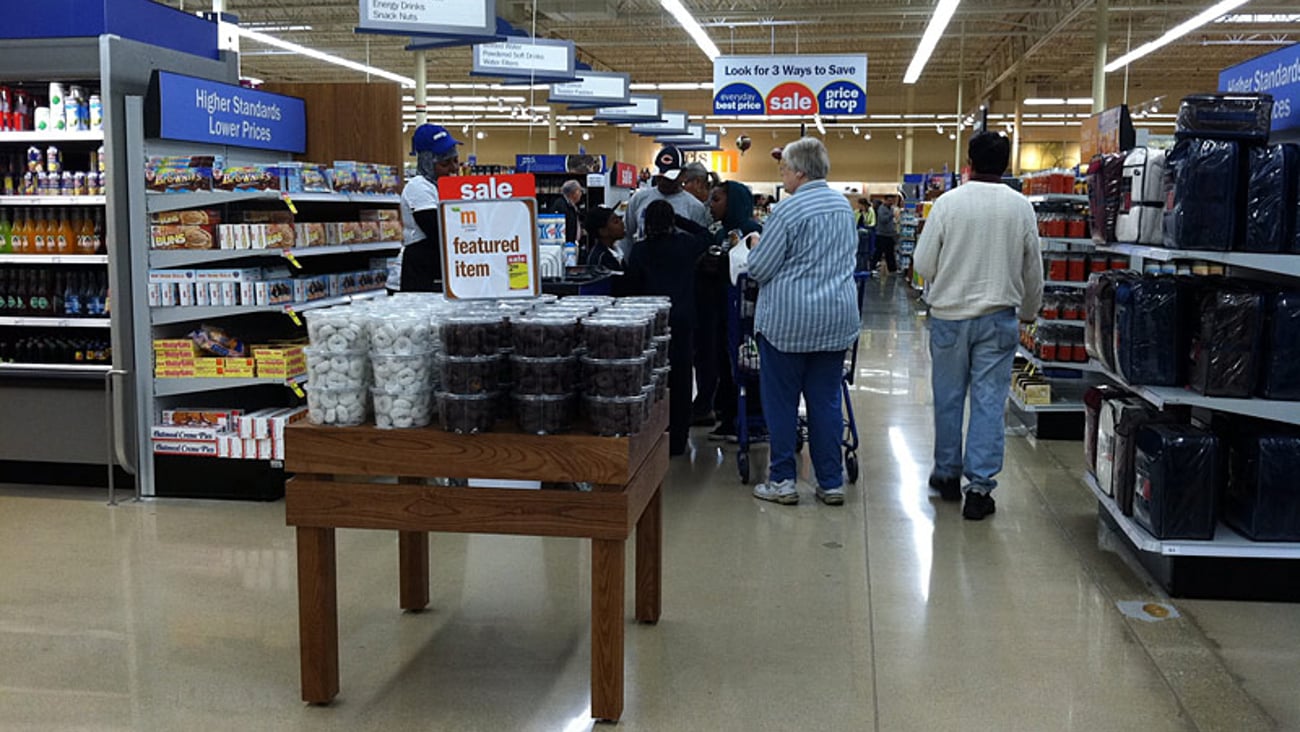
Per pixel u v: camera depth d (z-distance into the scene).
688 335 5.94
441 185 3.12
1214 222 3.67
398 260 6.50
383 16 6.58
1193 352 3.80
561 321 2.82
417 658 3.34
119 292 5.09
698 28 15.34
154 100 5.00
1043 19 21.59
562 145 41.84
